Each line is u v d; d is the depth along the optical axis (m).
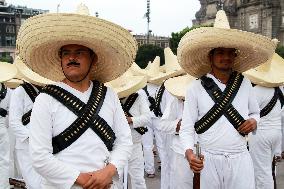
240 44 3.87
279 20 75.88
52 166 2.87
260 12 77.31
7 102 6.22
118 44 3.01
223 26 4.05
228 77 4.09
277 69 6.62
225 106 3.97
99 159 3.02
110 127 3.11
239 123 3.97
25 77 5.46
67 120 2.96
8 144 6.24
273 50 4.32
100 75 3.46
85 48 3.04
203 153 4.06
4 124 6.18
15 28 107.75
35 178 5.45
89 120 2.99
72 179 2.86
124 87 5.79
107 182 2.97
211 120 3.99
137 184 5.91
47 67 3.35
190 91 4.11
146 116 5.86
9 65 6.62
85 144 2.97
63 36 2.86
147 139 8.55
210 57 4.14
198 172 3.81
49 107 2.95
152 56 54.44
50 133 2.95
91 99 3.04
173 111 5.50
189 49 4.10
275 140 6.25
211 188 4.04
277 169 8.86
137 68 9.98
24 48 3.09
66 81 3.12
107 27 2.89
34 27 2.90
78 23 2.81
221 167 4.00
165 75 8.59
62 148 2.96
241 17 80.62
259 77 6.12
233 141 3.99
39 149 2.88
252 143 6.24
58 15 2.80
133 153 5.84
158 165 9.66
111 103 3.17
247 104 4.09
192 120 4.11
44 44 2.99
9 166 6.45
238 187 4.02
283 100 6.41
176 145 5.42
